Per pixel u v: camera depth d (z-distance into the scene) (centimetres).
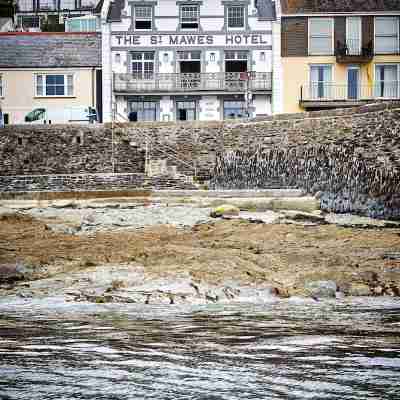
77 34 7412
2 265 2731
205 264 2750
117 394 1349
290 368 1513
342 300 2417
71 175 5450
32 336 1814
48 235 3475
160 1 6950
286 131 5359
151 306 2284
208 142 5688
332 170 4984
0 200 4944
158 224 3934
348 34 6938
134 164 5694
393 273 2733
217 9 6950
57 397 1332
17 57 7194
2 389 1374
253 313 2167
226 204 4553
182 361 1568
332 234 3550
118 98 7006
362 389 1375
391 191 4572
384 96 6969
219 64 6969
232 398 1329
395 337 1806
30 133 5828
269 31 6950
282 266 2845
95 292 2427
